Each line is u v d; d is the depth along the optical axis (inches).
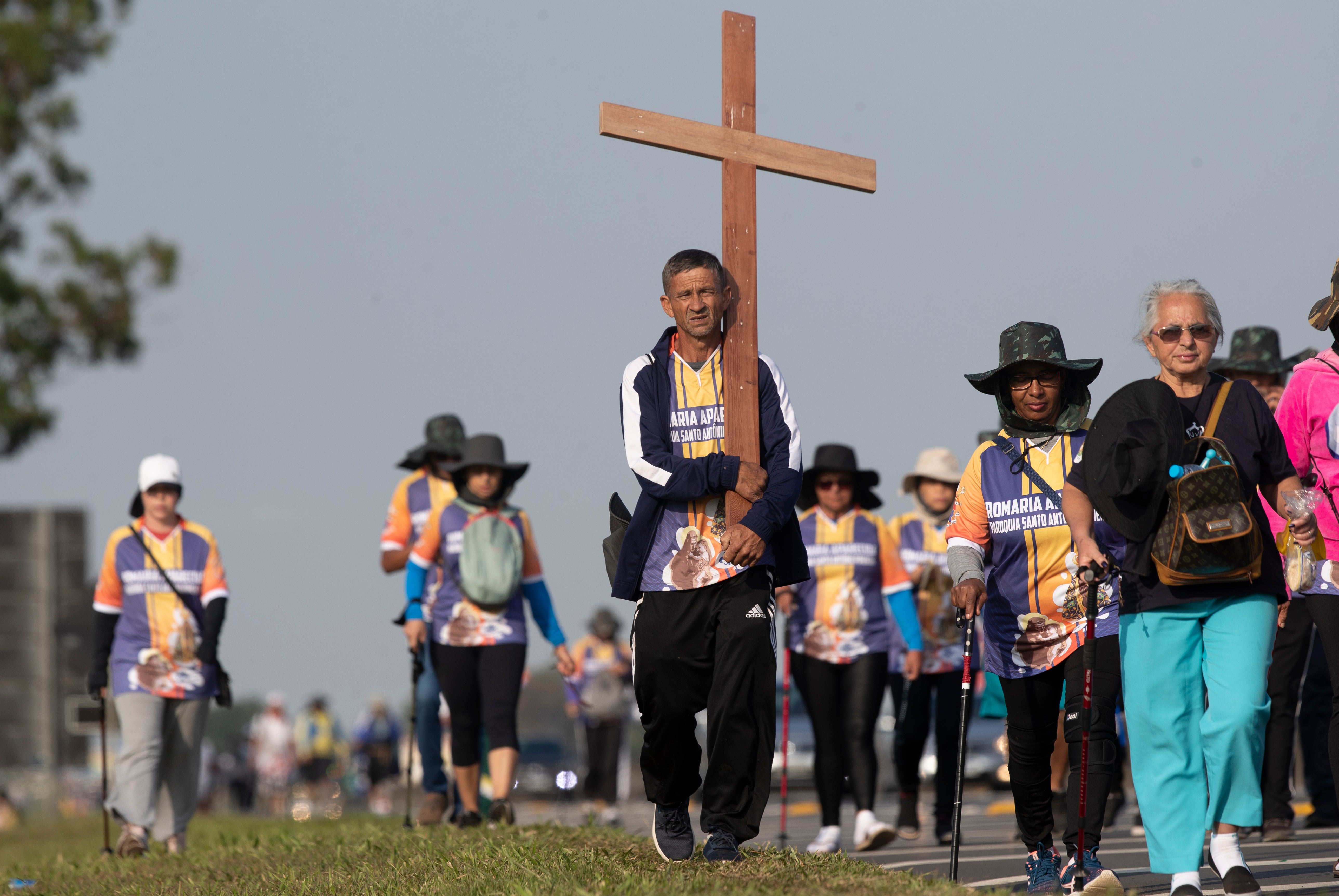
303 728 4097.0
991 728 3139.8
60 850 1878.7
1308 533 819.4
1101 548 873.5
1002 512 891.4
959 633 1498.5
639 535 887.1
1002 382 899.4
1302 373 943.0
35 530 5344.5
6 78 3954.2
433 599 1439.5
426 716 1536.7
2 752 5206.7
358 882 964.0
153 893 1059.3
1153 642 780.0
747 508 879.7
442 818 1540.4
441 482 1573.6
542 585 1457.9
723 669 865.5
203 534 1427.2
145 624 1400.1
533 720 4119.1
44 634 5305.1
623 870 871.7
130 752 1374.3
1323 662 1370.6
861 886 808.3
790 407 900.6
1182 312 814.5
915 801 1546.5
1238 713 760.3
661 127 908.6
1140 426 772.6
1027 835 914.1
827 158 951.0
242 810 4790.8
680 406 899.4
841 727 1360.7
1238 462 804.0
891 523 1551.4
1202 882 887.7
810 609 1370.6
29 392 3941.9
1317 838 1258.0
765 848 980.6
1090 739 864.9
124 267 4040.4
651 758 919.0
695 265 884.0
